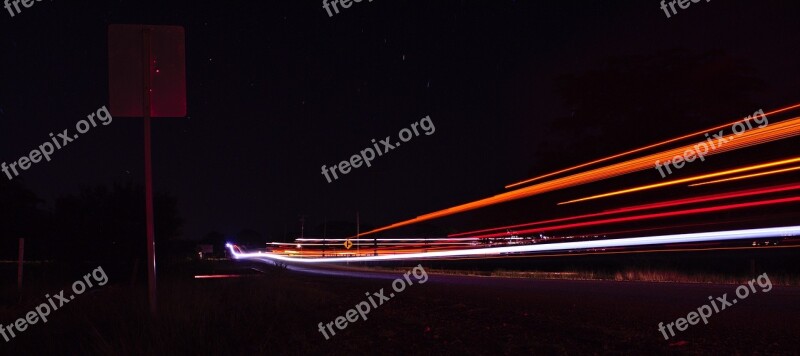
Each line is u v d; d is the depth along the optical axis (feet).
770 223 108.78
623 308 51.01
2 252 128.88
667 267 110.11
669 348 32.50
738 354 30.81
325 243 351.25
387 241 286.05
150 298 37.50
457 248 231.30
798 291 64.90
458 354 32.17
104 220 92.58
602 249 147.64
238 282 80.12
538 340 35.68
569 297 62.13
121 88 36.47
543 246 146.72
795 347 32.45
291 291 66.33
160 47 36.99
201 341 33.78
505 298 62.13
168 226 110.93
